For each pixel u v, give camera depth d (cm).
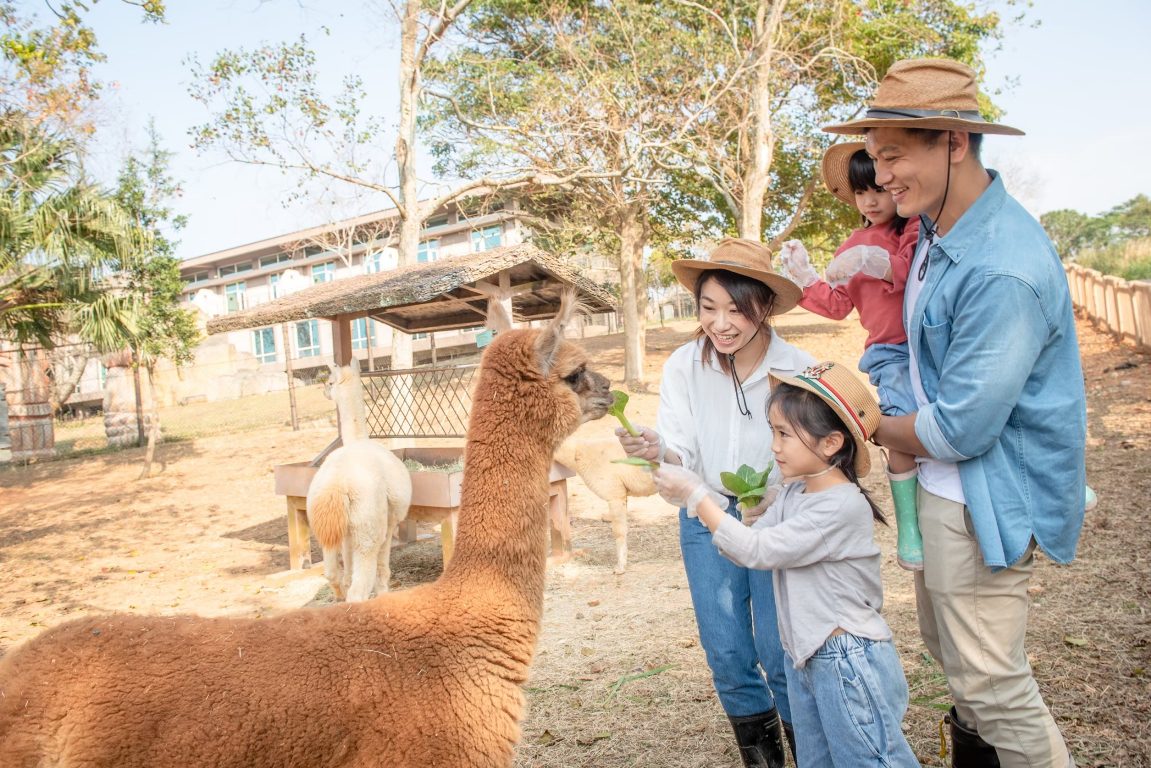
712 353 340
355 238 3278
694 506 291
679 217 2323
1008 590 270
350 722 224
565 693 475
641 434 320
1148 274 2177
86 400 4022
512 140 1827
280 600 774
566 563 812
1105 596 511
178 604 785
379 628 239
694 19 1919
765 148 1777
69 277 1203
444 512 763
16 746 213
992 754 307
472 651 242
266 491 1403
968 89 260
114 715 216
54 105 1088
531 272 830
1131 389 1202
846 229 2352
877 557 282
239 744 216
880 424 283
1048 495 262
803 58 1888
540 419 269
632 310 2092
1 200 1095
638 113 1792
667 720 425
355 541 649
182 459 1780
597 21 1894
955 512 271
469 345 3341
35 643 231
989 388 246
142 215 1759
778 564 274
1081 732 358
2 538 1198
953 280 262
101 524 1249
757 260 321
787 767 379
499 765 240
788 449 280
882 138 266
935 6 1967
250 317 883
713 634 336
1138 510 684
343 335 861
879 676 271
